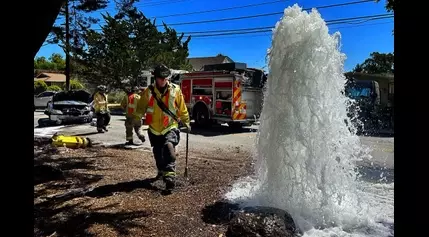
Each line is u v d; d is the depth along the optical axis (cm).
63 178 577
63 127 1480
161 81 533
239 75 1443
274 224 343
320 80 406
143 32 2381
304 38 410
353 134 430
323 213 402
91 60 2309
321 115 402
